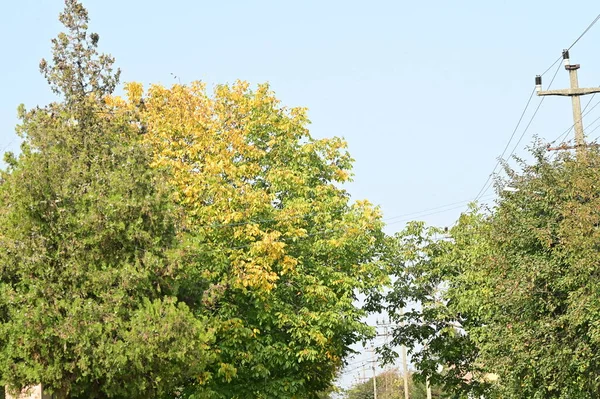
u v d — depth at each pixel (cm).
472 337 3684
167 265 2580
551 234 2483
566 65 2728
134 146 2714
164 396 2975
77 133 2730
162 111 3547
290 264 3091
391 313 4153
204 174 3219
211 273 3034
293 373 3312
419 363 4134
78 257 2470
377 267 3450
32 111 2692
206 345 2664
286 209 3231
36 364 2406
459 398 4112
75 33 3122
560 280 2369
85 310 2384
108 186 2589
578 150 2489
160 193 2603
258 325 3147
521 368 2530
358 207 3481
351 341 3631
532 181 2550
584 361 2306
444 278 4019
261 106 3538
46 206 2477
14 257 2442
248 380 3188
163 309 2495
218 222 3109
